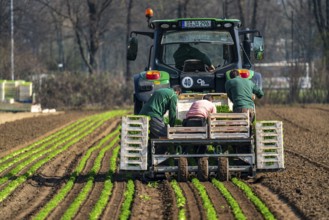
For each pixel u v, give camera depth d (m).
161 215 25.17
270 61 191.50
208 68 36.31
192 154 32.12
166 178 32.50
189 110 32.75
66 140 53.62
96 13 128.12
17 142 51.47
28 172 35.56
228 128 31.83
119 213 25.44
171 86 36.09
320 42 115.56
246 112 32.25
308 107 91.88
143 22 155.00
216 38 36.53
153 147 31.86
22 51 129.25
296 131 57.72
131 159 31.89
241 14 117.25
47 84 99.12
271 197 28.38
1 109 88.50
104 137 57.03
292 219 24.17
